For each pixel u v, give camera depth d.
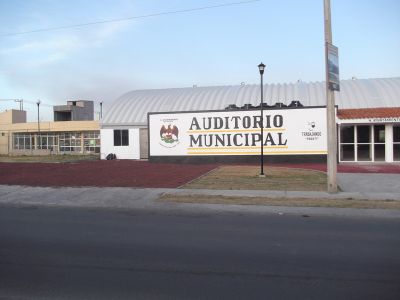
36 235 10.06
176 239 9.61
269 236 9.92
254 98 39.94
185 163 32.53
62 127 61.19
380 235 10.01
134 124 39.44
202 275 6.84
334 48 16.44
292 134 30.42
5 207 15.14
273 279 6.62
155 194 17.02
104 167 29.89
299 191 17.20
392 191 17.05
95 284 6.42
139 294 5.98
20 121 69.38
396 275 6.79
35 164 34.38
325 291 6.04
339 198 15.54
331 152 16.52
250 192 17.06
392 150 30.16
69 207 15.05
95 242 9.30
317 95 38.47
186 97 42.34
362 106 36.22
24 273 6.99
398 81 39.31
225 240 9.49
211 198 15.91
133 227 11.13
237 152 31.50
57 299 5.81
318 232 10.40
